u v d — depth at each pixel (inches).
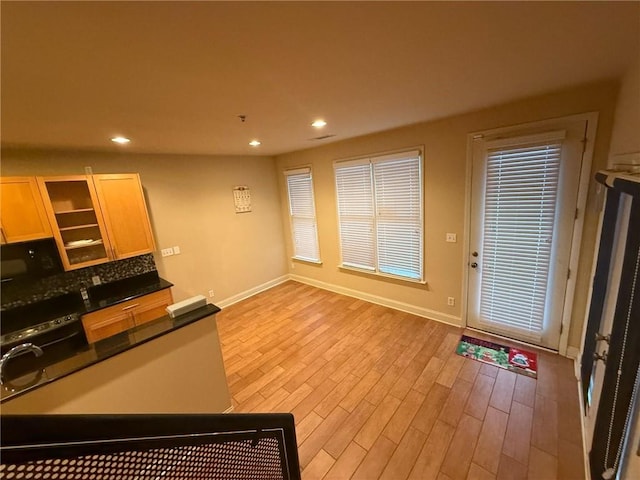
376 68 60.5
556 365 102.8
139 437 20.6
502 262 113.9
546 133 93.4
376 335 133.1
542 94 90.9
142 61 49.3
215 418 27.6
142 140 111.7
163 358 78.4
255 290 199.8
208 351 88.0
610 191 69.4
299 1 35.8
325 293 189.5
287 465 40.9
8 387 58.5
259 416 34.3
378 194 148.2
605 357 60.9
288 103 79.5
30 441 15.2
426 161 126.3
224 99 72.1
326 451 78.1
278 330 146.1
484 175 110.7
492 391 94.0
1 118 71.0
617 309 50.5
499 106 101.8
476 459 73.0
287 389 103.3
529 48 55.1
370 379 104.8
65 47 42.3
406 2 37.6
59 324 108.0
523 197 103.2
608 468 49.8
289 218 206.5
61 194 117.9
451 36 48.7
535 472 68.8
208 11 36.6
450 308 135.0
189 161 161.0
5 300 107.7
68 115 73.5
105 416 18.9
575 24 46.2
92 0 32.0
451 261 129.4
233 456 30.2
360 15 40.3
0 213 99.9
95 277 132.1
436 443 78.1
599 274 74.0
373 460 74.9
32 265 110.4
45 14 33.9
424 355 115.4
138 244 133.5
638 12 42.4
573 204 94.6
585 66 67.2
